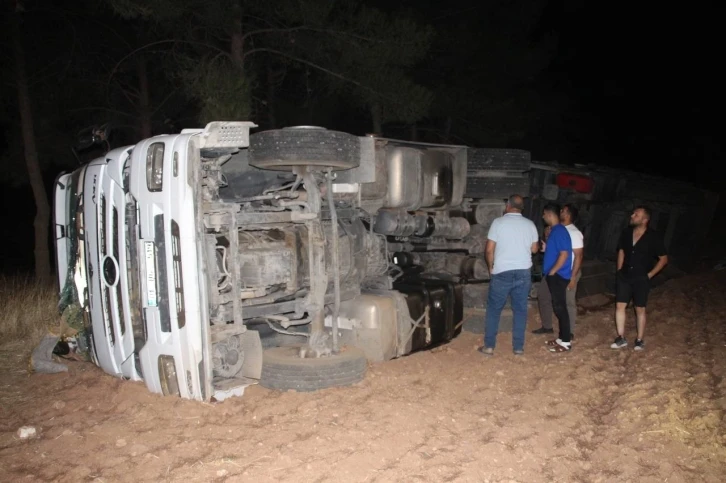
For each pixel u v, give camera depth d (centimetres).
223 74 985
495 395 630
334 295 621
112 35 1353
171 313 549
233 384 585
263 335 670
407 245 832
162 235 549
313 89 1553
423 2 1622
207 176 560
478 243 877
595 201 1214
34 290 955
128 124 1444
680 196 1427
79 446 496
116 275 599
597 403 617
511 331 895
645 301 790
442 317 756
